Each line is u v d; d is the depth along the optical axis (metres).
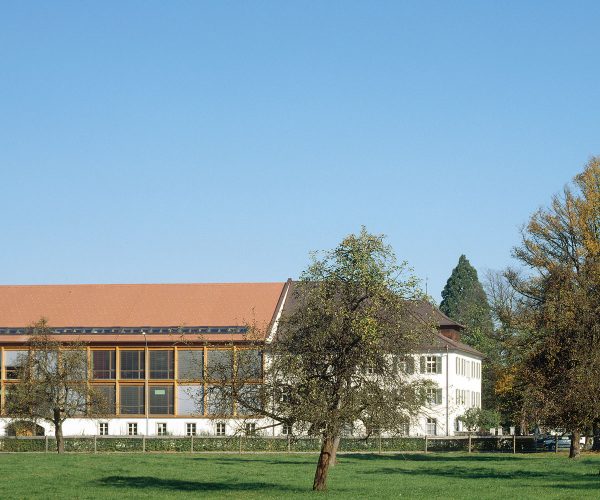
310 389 41.66
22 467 60.53
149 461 67.94
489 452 87.00
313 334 41.78
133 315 109.50
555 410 55.34
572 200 77.50
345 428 43.34
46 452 86.56
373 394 41.66
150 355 105.38
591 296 60.28
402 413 41.84
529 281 76.56
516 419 77.50
